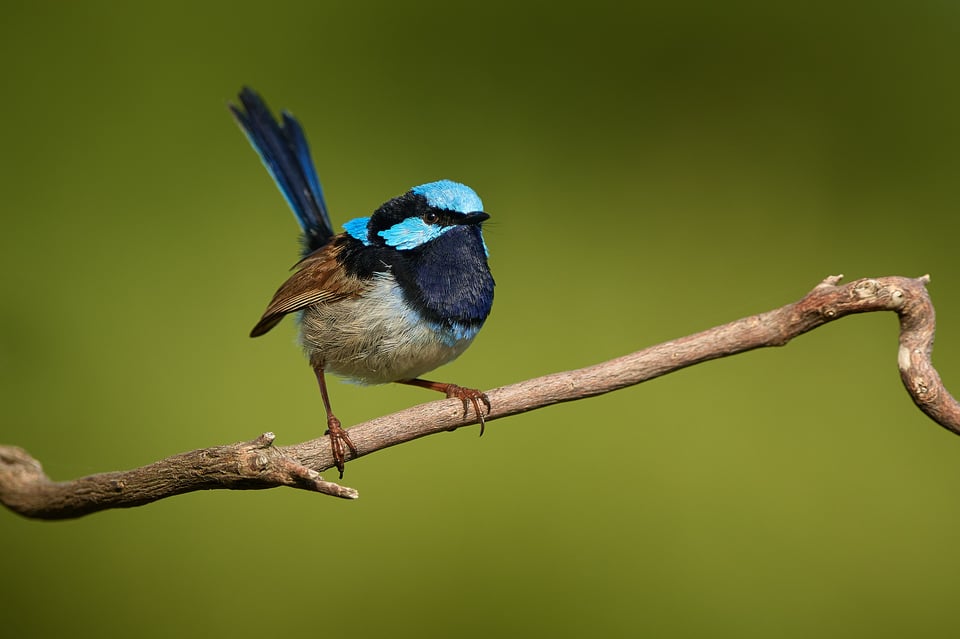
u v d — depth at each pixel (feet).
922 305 11.72
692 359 11.76
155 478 11.68
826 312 11.73
